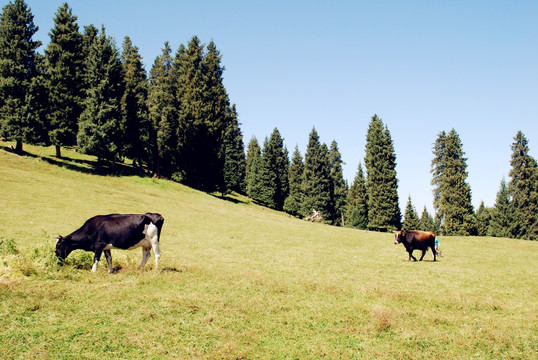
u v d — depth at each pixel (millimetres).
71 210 29156
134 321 8312
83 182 42062
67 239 12266
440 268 18750
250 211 50594
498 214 70875
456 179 59219
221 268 15352
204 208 43344
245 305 9938
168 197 45344
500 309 11219
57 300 9250
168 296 10156
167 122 56531
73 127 48562
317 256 21375
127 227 12375
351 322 9180
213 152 59438
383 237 36344
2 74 43188
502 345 8156
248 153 102375
